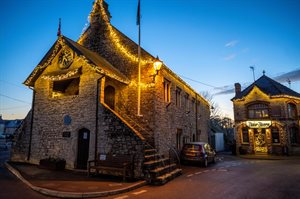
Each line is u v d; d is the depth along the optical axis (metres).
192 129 20.94
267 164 16.84
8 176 10.05
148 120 13.20
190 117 20.66
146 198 7.09
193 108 22.25
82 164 11.70
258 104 27.25
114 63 15.67
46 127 13.38
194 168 14.25
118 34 16.28
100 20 17.34
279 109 25.80
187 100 20.27
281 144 25.11
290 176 11.16
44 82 14.38
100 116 11.63
